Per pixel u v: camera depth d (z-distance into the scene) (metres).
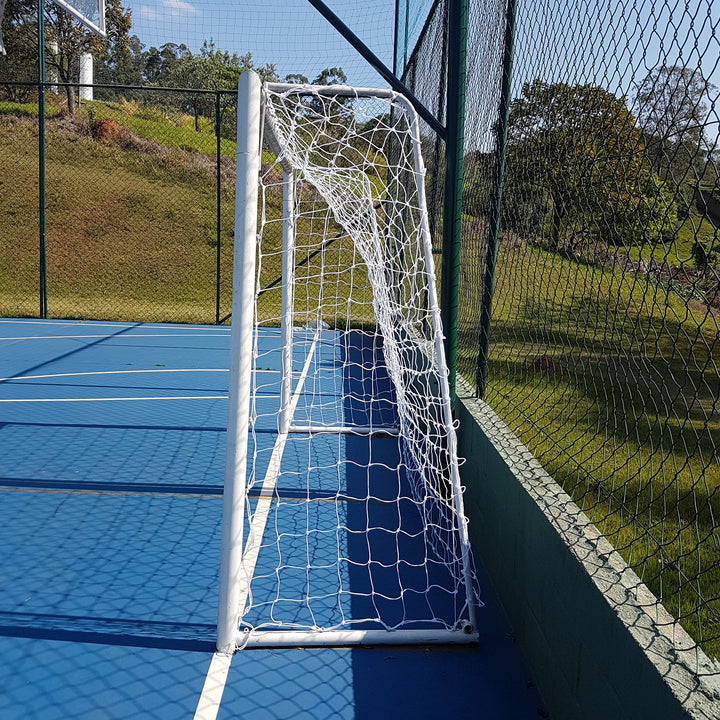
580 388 3.89
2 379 7.38
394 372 4.82
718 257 1.60
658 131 1.83
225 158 20.84
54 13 18.72
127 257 16.03
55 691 2.42
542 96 2.97
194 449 5.24
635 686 1.68
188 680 2.52
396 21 9.87
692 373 3.99
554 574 2.37
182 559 3.47
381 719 2.35
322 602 3.12
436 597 3.20
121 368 8.21
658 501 3.01
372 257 4.70
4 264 15.40
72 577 3.24
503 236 3.84
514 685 2.56
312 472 4.84
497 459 3.22
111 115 22.69
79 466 4.77
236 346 2.66
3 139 19.30
